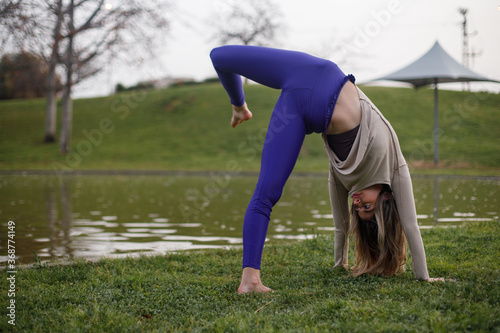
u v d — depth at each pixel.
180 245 5.00
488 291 2.45
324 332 2.02
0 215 7.41
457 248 3.93
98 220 6.91
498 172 17.50
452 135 23.19
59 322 2.38
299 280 3.16
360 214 3.17
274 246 4.50
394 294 2.57
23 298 2.80
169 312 2.54
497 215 6.77
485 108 26.84
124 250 4.71
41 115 31.30
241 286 2.90
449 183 13.45
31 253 4.55
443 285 2.71
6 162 23.03
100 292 2.91
